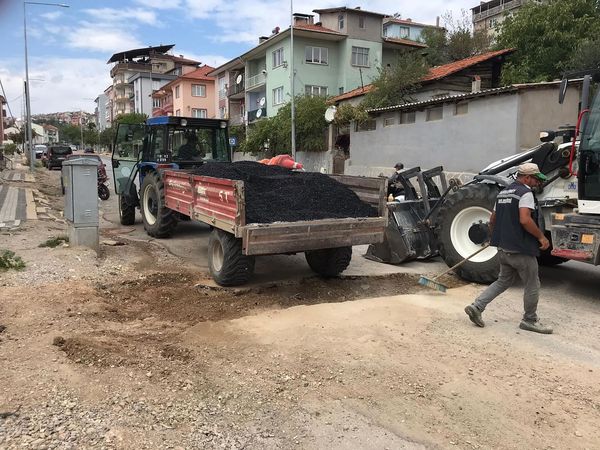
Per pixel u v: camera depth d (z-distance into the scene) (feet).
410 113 63.82
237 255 19.60
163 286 20.80
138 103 277.03
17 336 14.23
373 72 117.91
